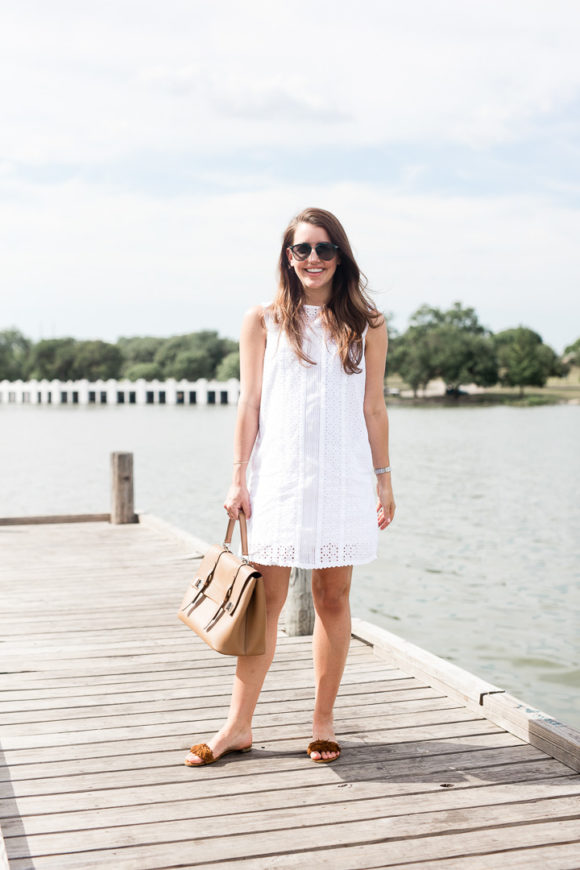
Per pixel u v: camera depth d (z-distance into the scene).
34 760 2.85
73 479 19.30
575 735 2.83
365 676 3.74
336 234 2.74
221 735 2.88
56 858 2.25
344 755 2.89
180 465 22.09
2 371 105.25
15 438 34.06
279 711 3.31
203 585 2.79
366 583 7.97
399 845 2.31
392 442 30.86
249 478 2.84
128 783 2.68
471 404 80.38
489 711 3.21
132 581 5.82
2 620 4.75
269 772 2.77
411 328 91.38
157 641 4.33
